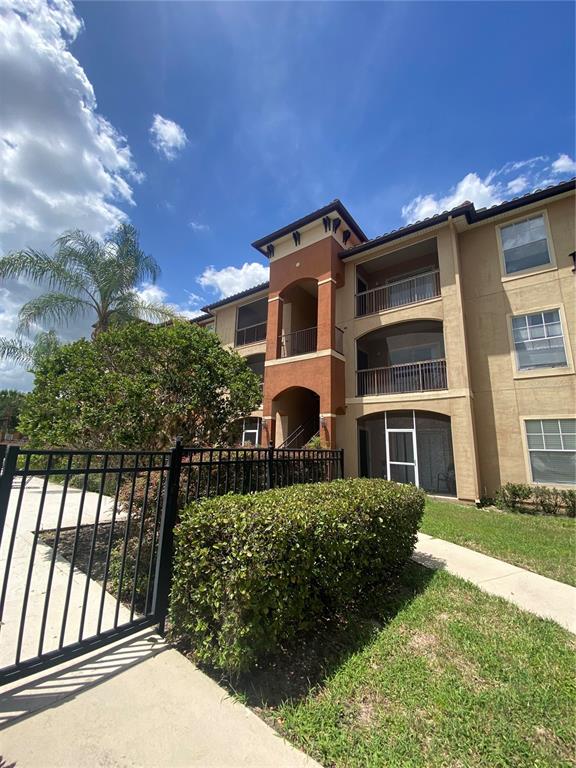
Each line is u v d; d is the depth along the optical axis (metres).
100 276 13.78
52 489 13.16
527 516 9.31
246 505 3.12
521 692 2.56
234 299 20.14
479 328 12.30
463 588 4.38
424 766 1.95
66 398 5.49
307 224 15.60
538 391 10.99
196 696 2.43
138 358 6.06
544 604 4.07
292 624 2.98
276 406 16.39
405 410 13.40
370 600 3.95
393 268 15.80
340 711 2.33
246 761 1.93
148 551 3.98
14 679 2.32
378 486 4.99
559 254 11.19
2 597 2.38
